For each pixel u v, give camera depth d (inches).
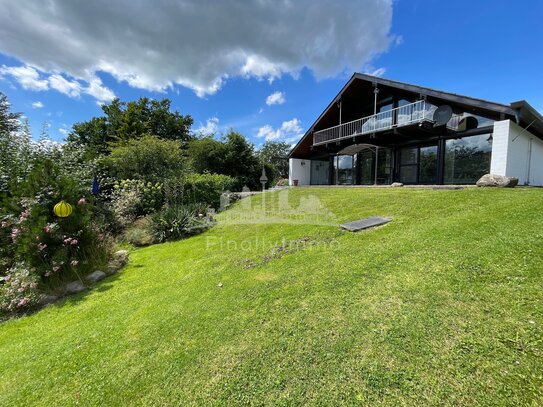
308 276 137.7
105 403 75.8
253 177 845.8
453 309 90.0
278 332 95.2
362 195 327.9
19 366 98.3
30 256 176.4
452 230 159.9
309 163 757.9
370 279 121.3
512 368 64.9
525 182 382.9
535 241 126.6
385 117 502.3
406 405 60.9
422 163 480.4
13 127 400.8
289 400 67.4
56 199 195.3
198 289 145.7
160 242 294.7
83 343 107.8
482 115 372.2
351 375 71.7
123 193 350.3
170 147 488.7
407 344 78.5
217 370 81.7
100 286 177.9
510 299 89.7
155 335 105.7
